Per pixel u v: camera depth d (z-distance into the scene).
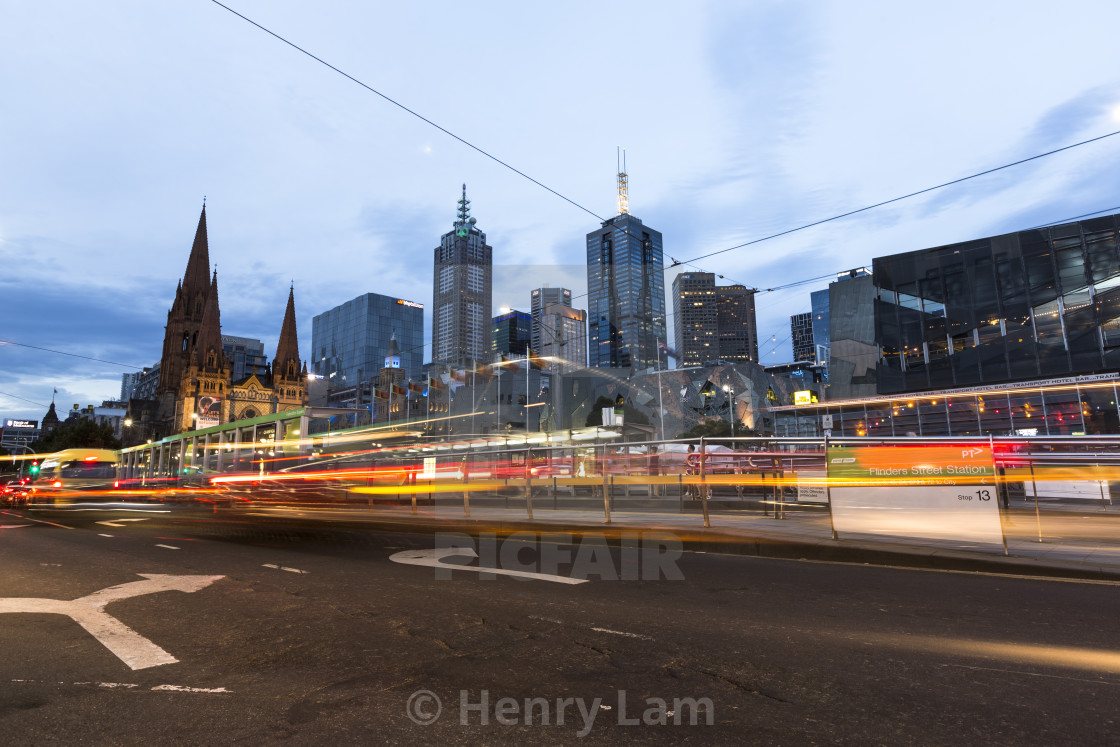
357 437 34.44
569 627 4.74
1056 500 13.44
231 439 36.19
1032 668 3.67
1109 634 4.30
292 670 3.85
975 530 7.46
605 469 11.09
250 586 6.53
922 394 41.94
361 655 4.14
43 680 3.71
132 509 23.75
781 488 12.45
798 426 47.38
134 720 3.10
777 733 2.87
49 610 5.54
